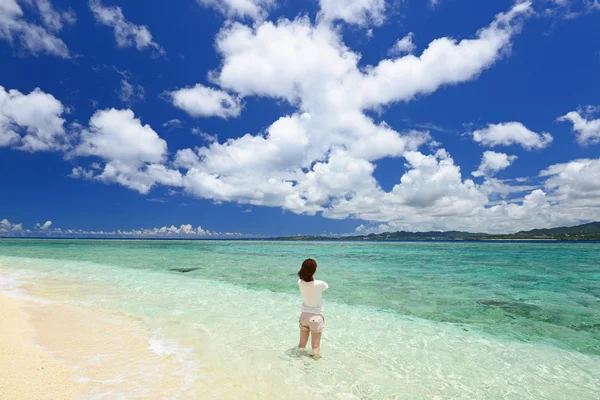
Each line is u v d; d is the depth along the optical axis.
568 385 4.93
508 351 6.29
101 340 6.27
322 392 4.49
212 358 5.52
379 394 4.50
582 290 12.67
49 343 5.92
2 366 4.62
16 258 25.73
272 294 11.41
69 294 11.01
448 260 27.42
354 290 12.62
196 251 41.00
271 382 4.72
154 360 5.33
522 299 10.94
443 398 4.46
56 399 3.81
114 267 19.78
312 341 5.79
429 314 9.00
